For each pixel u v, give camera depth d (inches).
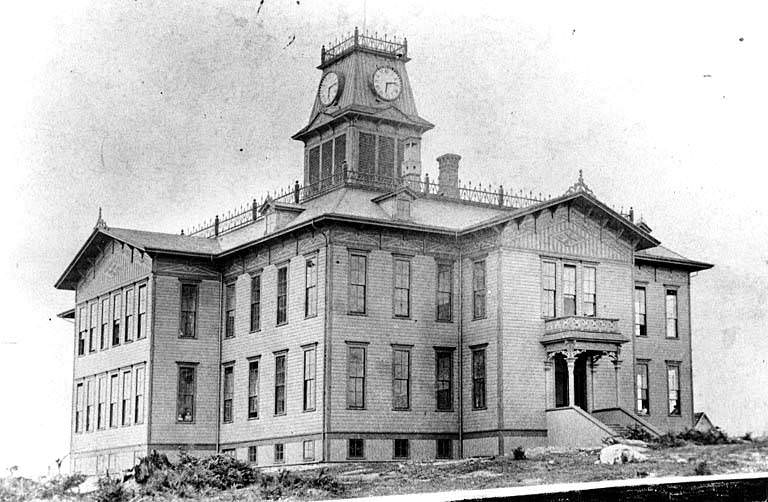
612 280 1732.3
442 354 1678.2
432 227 1669.5
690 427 1857.8
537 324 1636.3
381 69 1989.4
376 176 1940.2
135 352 1825.8
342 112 1927.9
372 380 1601.9
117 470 1835.6
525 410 1598.2
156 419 1761.8
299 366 1635.1
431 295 1683.1
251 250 1787.6
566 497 781.9
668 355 1863.9
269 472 1311.5
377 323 1620.3
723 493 862.5
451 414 1668.3
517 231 1641.2
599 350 1620.3
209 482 1053.8
